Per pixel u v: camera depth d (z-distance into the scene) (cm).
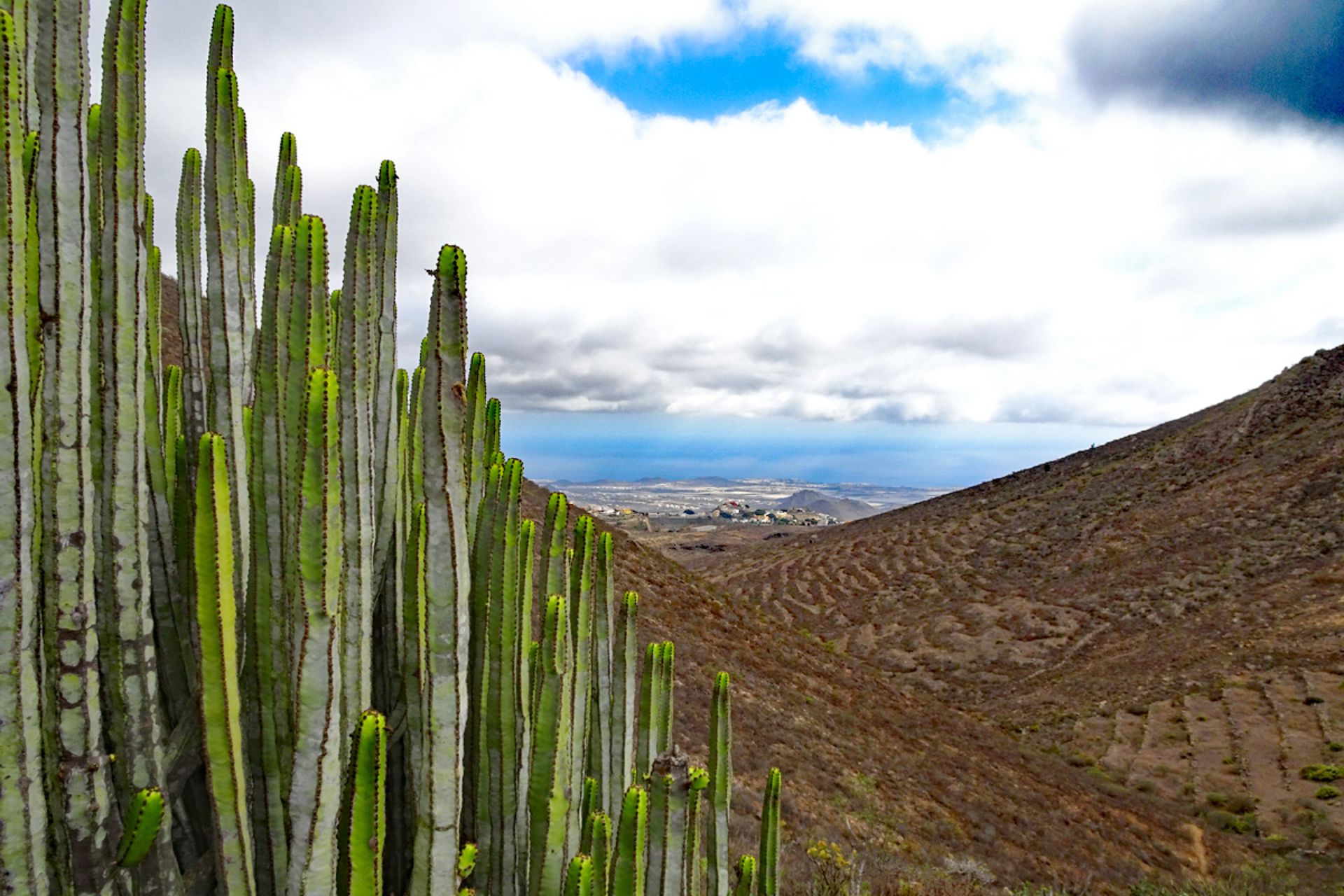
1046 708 3603
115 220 200
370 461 236
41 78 182
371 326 238
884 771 1861
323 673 205
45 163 180
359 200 243
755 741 1738
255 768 217
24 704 169
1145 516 6234
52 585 178
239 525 228
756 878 368
